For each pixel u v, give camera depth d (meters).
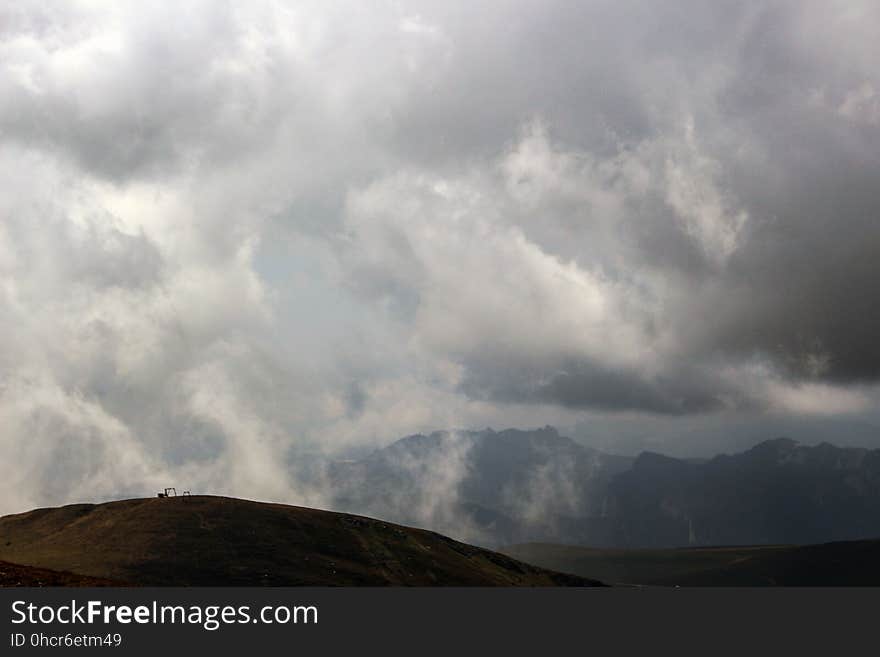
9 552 191.62
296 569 192.75
